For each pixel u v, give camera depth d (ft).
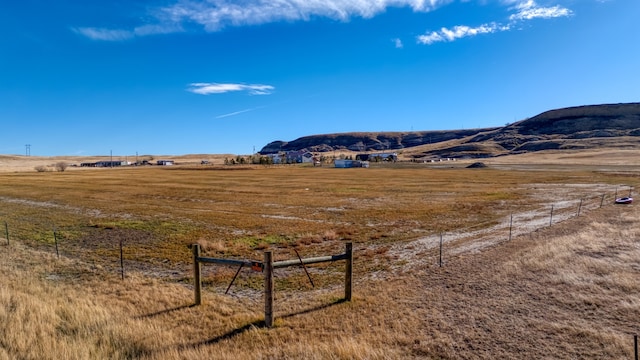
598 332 27.53
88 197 144.25
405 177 252.21
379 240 67.31
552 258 47.26
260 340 28.07
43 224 85.71
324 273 46.80
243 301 37.52
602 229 65.82
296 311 33.76
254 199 136.56
